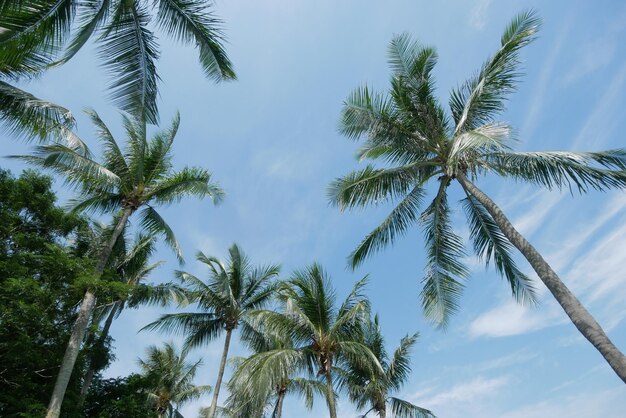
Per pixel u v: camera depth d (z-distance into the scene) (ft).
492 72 35.47
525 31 33.68
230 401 54.24
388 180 41.14
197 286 68.28
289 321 50.44
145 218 54.90
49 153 43.86
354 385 57.98
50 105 36.09
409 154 42.39
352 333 52.54
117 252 62.85
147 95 33.42
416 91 40.78
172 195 54.39
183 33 33.55
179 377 101.55
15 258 44.19
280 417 70.18
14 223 49.26
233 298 68.64
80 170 46.47
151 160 55.31
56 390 38.86
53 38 28.84
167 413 97.04
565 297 27.78
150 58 33.71
